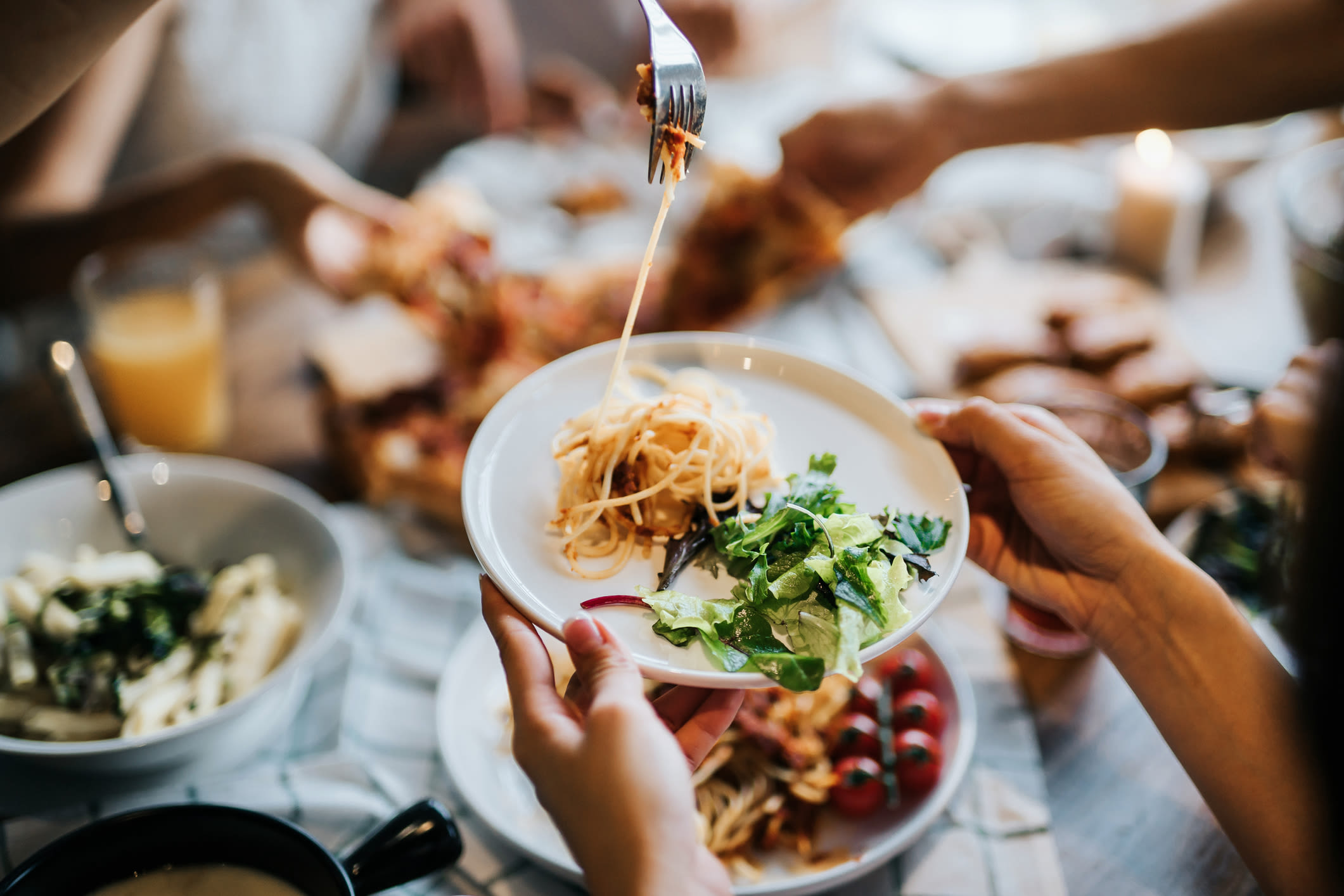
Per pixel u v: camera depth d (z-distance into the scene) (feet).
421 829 2.73
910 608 2.73
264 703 3.87
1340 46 5.36
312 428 6.01
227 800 3.38
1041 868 3.40
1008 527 3.97
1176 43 5.66
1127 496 3.48
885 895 3.32
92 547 4.37
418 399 5.61
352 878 2.67
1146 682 3.45
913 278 7.35
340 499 5.57
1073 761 3.88
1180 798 3.73
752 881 3.31
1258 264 7.41
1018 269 7.43
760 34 10.73
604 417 3.08
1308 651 1.64
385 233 6.17
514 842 3.25
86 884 2.63
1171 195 6.99
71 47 2.59
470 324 5.80
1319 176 5.66
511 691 2.61
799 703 3.88
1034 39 9.91
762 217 6.00
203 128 8.68
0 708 3.61
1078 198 7.89
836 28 11.46
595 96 9.21
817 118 6.15
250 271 7.41
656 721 2.35
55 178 6.99
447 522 5.14
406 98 10.80
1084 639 4.33
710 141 8.06
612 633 2.60
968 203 8.02
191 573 4.23
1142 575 3.40
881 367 6.43
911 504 3.13
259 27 8.86
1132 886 3.41
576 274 6.59
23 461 5.57
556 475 3.18
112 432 5.91
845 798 3.49
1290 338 6.64
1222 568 4.34
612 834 2.21
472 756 3.62
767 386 3.57
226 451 5.80
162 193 6.51
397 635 4.33
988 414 3.57
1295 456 3.52
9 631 3.76
